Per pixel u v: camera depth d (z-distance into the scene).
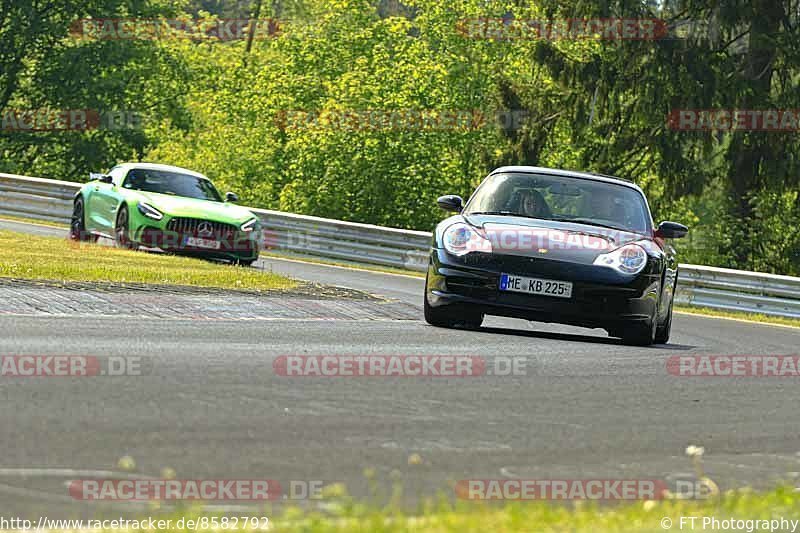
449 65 163.38
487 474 18.89
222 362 28.84
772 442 24.17
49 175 180.88
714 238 126.44
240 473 17.59
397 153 157.12
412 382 28.20
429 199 156.50
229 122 193.88
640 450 22.09
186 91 192.38
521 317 40.47
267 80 180.88
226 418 21.84
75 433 19.50
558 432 23.22
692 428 25.06
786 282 75.44
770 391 32.19
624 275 40.19
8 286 41.25
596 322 40.25
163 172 71.88
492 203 44.09
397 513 14.83
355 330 38.72
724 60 124.81
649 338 41.66
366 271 84.56
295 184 161.00
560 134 151.38
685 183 126.00
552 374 31.55
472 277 40.50
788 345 48.34
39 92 177.50
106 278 46.69
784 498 17.28
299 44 178.62
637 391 29.86
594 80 130.50
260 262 78.62
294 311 43.12
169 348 30.58
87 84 175.00
